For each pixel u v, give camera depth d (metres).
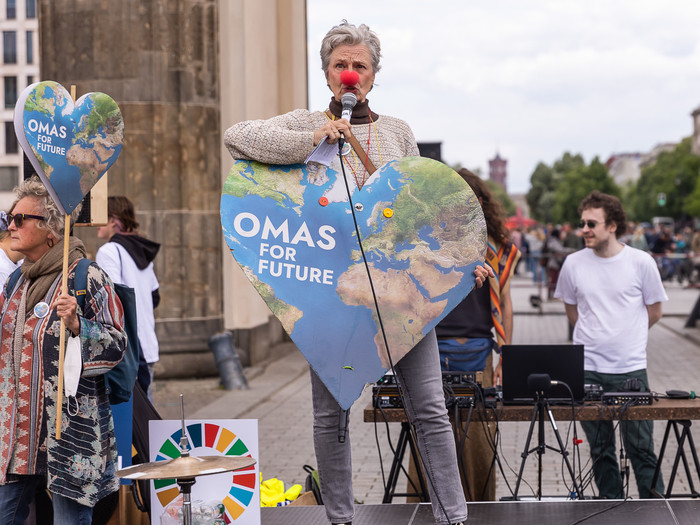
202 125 11.76
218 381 11.62
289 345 15.73
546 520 4.20
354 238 3.60
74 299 3.65
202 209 11.78
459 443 4.98
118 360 3.80
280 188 3.59
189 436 4.12
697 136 99.75
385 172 3.64
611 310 5.67
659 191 87.00
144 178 11.55
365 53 3.64
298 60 15.82
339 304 3.56
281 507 4.58
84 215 4.84
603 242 5.70
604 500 4.49
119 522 4.55
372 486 6.88
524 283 35.62
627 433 5.45
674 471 5.07
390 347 3.55
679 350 14.55
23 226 3.81
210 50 11.80
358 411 10.00
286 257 3.55
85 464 3.72
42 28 11.41
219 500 4.11
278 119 3.66
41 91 3.72
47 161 3.73
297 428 8.89
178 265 11.67
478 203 3.65
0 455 3.74
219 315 11.97
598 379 5.68
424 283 3.60
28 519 4.52
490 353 5.50
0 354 3.79
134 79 11.46
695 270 32.28
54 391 3.72
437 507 3.66
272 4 14.87
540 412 4.96
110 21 11.39
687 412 4.97
